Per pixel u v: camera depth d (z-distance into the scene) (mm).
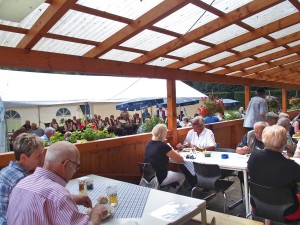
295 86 12492
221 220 2605
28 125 9789
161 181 3744
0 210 1861
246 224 2514
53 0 2637
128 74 4352
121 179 4453
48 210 1416
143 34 3793
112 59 4344
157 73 4906
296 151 3695
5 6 2064
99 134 4332
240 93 21781
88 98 9164
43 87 9219
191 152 4438
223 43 4711
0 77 9016
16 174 1917
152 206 2199
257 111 5980
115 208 2170
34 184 1502
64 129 10555
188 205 2199
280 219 2553
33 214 1405
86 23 3186
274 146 2566
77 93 9266
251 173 2715
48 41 3371
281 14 4117
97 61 3943
